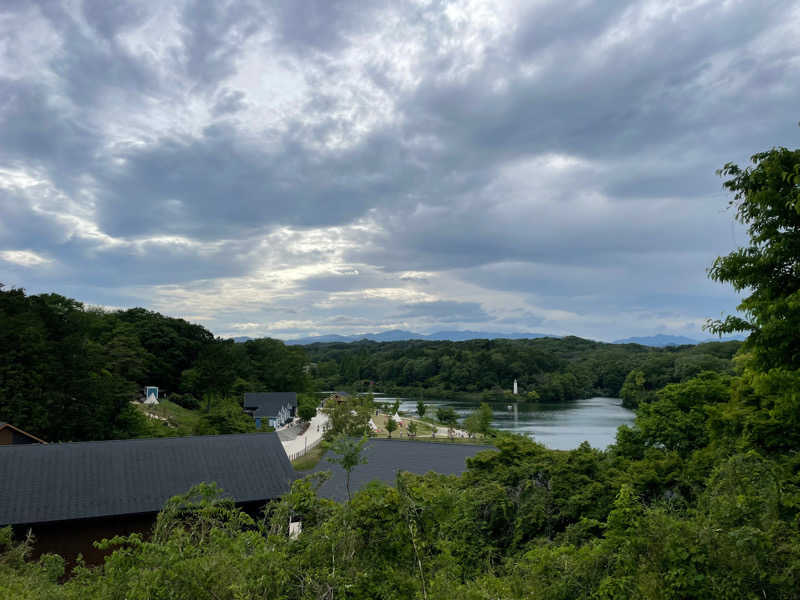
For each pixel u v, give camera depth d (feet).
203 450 69.72
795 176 29.81
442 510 24.57
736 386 54.95
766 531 22.54
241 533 25.85
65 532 56.24
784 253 31.37
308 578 21.18
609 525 24.93
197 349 339.36
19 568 32.42
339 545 22.84
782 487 28.91
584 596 23.82
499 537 47.24
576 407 431.84
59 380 150.61
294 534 25.12
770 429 45.39
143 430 167.63
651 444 74.18
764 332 31.53
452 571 23.81
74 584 26.04
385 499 24.54
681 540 22.53
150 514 59.21
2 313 162.30
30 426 137.90
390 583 21.88
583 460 52.95
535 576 26.78
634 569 22.84
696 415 71.97
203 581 20.75
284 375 411.34
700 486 48.03
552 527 47.44
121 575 22.16
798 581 19.99
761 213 33.24
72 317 230.48
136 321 339.57
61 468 62.18
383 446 191.83
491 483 52.42
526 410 404.77
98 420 155.63
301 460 157.69
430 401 500.33
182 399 289.53
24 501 56.65
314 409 294.87
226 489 63.26
